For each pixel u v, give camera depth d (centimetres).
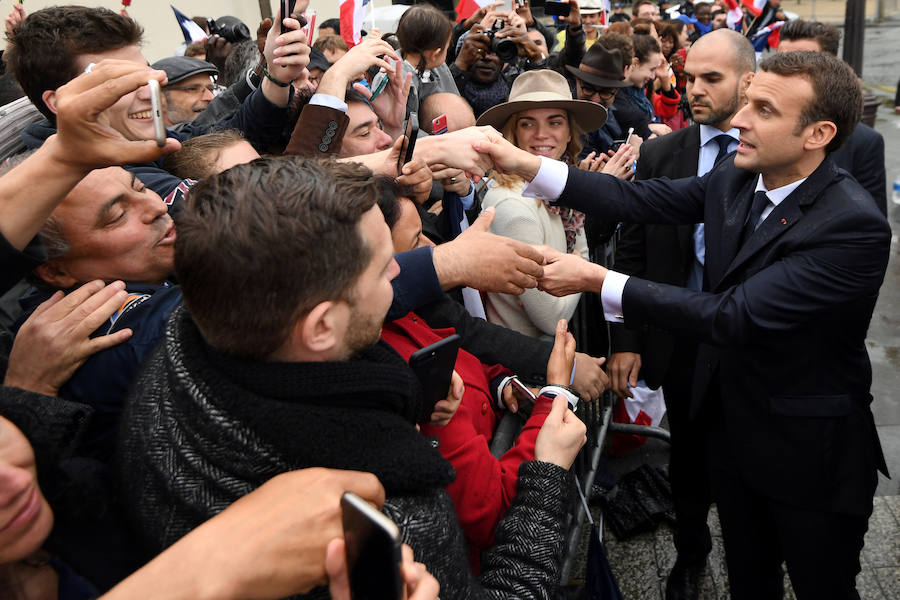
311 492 69
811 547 203
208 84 328
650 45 495
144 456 83
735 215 202
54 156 100
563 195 212
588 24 680
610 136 439
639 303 185
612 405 312
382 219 88
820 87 171
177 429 80
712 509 320
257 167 83
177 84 314
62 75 183
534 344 180
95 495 90
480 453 134
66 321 117
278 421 76
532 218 225
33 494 81
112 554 91
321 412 78
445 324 173
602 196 213
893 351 452
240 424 76
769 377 196
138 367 117
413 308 154
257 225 77
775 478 202
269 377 79
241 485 76
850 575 211
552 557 121
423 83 339
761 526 224
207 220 78
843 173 187
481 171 204
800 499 200
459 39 480
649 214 219
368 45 236
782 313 177
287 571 65
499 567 118
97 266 136
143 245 137
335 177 84
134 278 140
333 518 68
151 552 84
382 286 89
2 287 106
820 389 194
